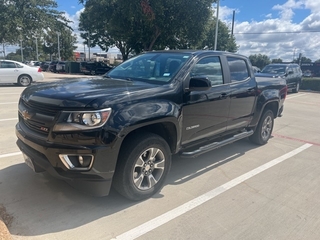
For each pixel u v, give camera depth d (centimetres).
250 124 555
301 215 335
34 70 1653
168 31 2117
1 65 1570
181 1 1938
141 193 343
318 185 420
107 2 2080
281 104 663
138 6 1905
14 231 277
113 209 327
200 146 447
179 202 352
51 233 278
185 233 290
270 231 301
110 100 300
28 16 1980
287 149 598
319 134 749
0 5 1891
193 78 371
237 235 291
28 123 328
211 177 433
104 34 3491
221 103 448
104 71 3344
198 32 2120
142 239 278
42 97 313
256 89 542
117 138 296
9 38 2112
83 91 316
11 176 394
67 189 366
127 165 319
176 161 498
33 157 314
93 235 279
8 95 1192
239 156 539
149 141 333
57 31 2244
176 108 360
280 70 1795
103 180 303
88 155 287
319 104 1397
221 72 464
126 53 3425
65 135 285
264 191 393
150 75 409
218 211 335
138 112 315
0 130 622
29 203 329
